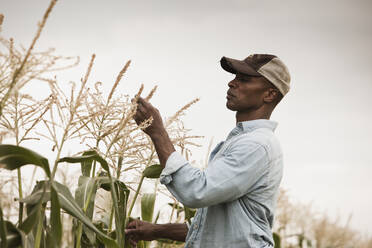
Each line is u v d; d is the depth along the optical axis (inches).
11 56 93.2
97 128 117.3
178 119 125.8
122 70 109.7
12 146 97.0
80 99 103.8
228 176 115.6
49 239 111.1
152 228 138.6
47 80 96.1
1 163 98.0
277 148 125.2
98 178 125.0
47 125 105.4
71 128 106.0
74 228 126.6
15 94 101.5
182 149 132.0
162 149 117.8
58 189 108.5
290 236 287.9
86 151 115.5
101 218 146.7
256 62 133.3
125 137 116.4
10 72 94.2
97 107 110.7
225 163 117.6
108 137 117.4
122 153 118.3
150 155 132.2
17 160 100.2
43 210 107.1
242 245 116.3
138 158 127.3
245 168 116.9
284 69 133.3
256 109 133.3
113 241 112.0
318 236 331.3
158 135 118.4
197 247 122.5
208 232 121.1
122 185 133.1
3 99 94.4
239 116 135.3
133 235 138.0
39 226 105.8
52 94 104.5
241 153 118.3
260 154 119.4
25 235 99.6
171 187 117.1
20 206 106.5
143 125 118.5
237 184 115.6
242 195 118.4
